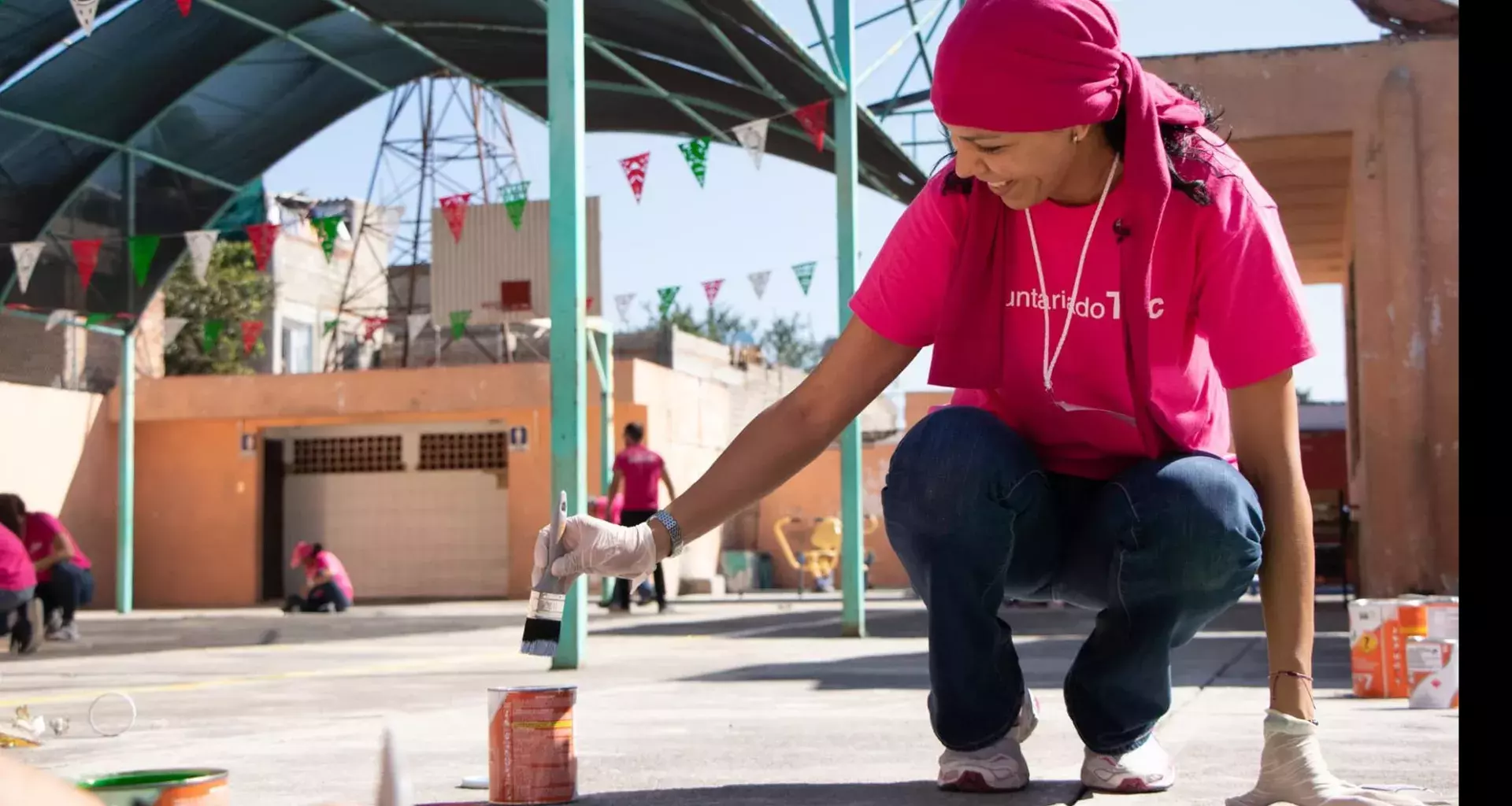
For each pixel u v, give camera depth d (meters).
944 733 2.27
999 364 2.17
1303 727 1.92
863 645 7.21
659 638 8.18
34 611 8.01
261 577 19.62
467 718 3.80
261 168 12.45
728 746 3.01
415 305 24.55
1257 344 1.96
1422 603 4.15
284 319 25.42
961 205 2.12
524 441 18.94
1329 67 10.12
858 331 2.22
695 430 20.77
